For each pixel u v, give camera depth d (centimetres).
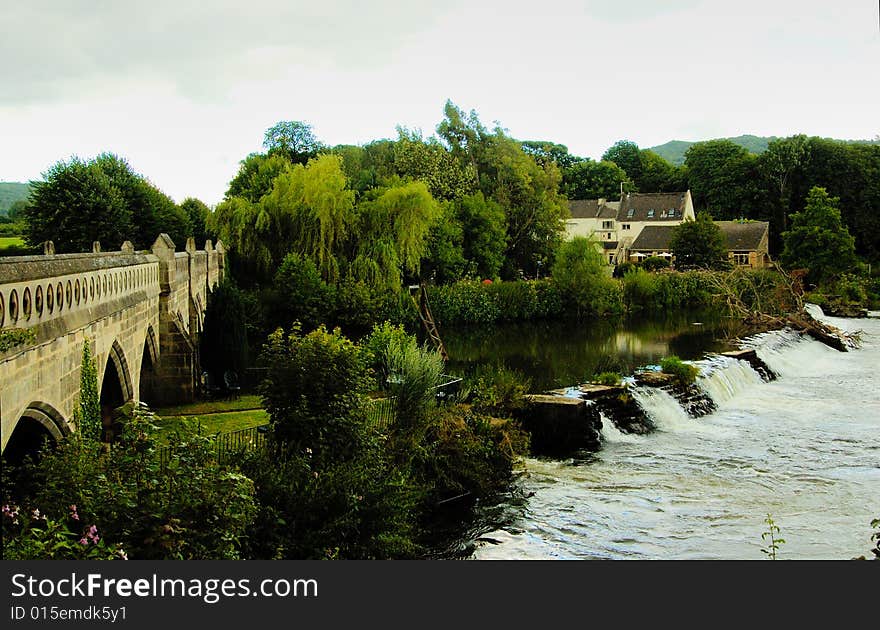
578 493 2531
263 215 5422
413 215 5756
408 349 2664
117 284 2134
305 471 1736
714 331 6169
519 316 7081
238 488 1365
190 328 3591
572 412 3030
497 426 2756
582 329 6481
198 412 2981
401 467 2261
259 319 4834
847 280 8188
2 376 1223
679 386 3634
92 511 1232
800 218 8794
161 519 1255
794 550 2047
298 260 5216
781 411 3691
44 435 1562
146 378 3088
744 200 11719
